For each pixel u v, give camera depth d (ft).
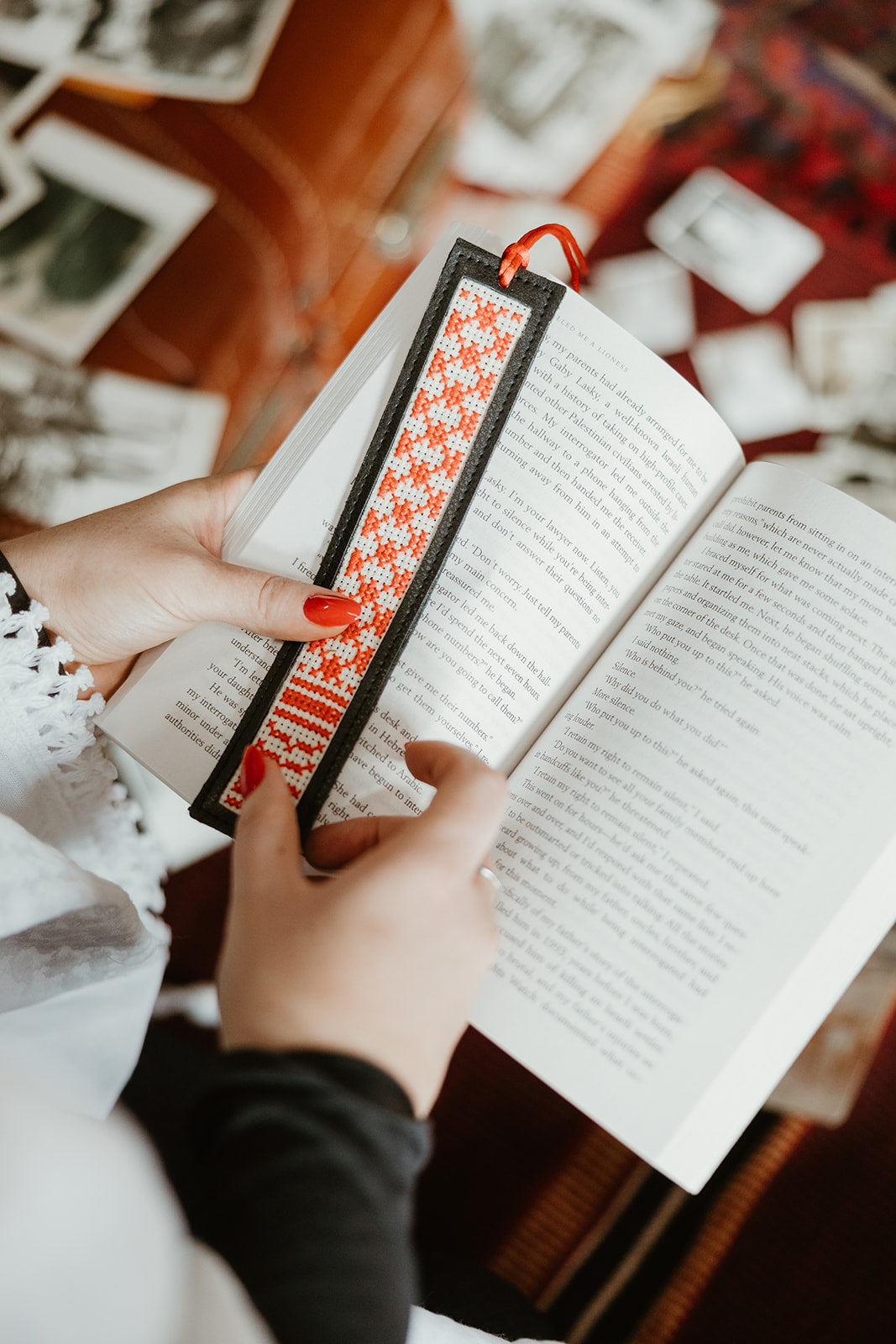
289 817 1.36
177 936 2.99
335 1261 0.95
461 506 1.70
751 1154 2.86
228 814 1.65
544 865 1.70
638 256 3.43
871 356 3.33
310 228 3.23
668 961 1.63
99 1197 0.95
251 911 1.24
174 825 2.92
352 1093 1.06
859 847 1.62
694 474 1.81
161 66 3.20
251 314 3.16
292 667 1.69
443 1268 2.23
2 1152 0.89
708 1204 2.84
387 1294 0.97
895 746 1.64
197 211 3.15
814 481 1.75
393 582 1.70
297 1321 0.94
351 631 1.69
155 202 3.14
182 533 1.85
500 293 1.70
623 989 1.63
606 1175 2.90
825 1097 2.77
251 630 1.73
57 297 3.05
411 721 1.74
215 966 2.99
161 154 3.17
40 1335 0.82
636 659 1.75
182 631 1.80
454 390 1.70
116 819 1.77
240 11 3.26
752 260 3.42
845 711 1.65
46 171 3.12
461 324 1.70
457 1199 2.91
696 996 1.61
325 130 3.26
